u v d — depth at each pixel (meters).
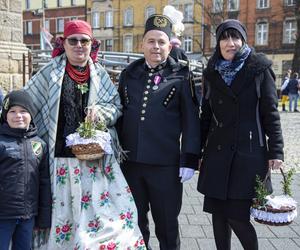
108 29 52.03
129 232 3.41
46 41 19.55
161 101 3.54
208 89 3.42
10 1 8.67
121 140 3.64
